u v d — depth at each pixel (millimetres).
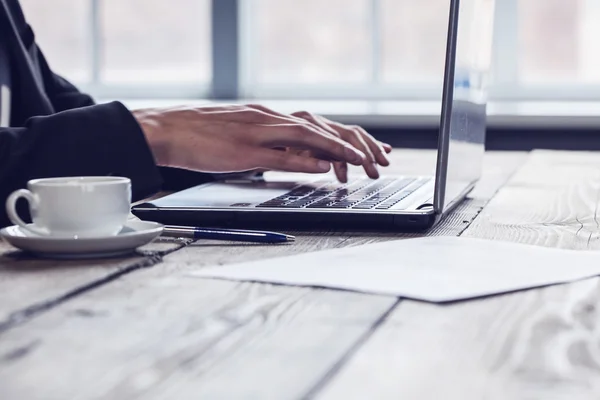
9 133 858
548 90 3389
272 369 418
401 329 494
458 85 878
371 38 3508
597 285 617
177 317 517
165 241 780
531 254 726
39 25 3660
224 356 439
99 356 439
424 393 385
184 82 3635
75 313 528
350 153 986
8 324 501
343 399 376
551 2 3344
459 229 881
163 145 1002
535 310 542
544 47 3373
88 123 881
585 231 877
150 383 396
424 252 725
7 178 847
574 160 1785
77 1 3641
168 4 3594
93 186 715
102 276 631
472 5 975
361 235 833
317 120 1165
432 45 3455
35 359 434
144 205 890
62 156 863
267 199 946
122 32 3650
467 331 491
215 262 691
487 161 1774
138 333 482
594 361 435
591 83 3355
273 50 3596
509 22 3383
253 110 1025
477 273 641
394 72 3523
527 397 380
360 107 3254
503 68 3410
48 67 1491
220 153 1005
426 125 2963
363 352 448
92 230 720
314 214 849
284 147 1101
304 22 3557
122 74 3676
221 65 3541
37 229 733
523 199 1139
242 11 3539
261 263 674
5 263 686
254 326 498
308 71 3586
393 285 595
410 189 1046
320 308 540
